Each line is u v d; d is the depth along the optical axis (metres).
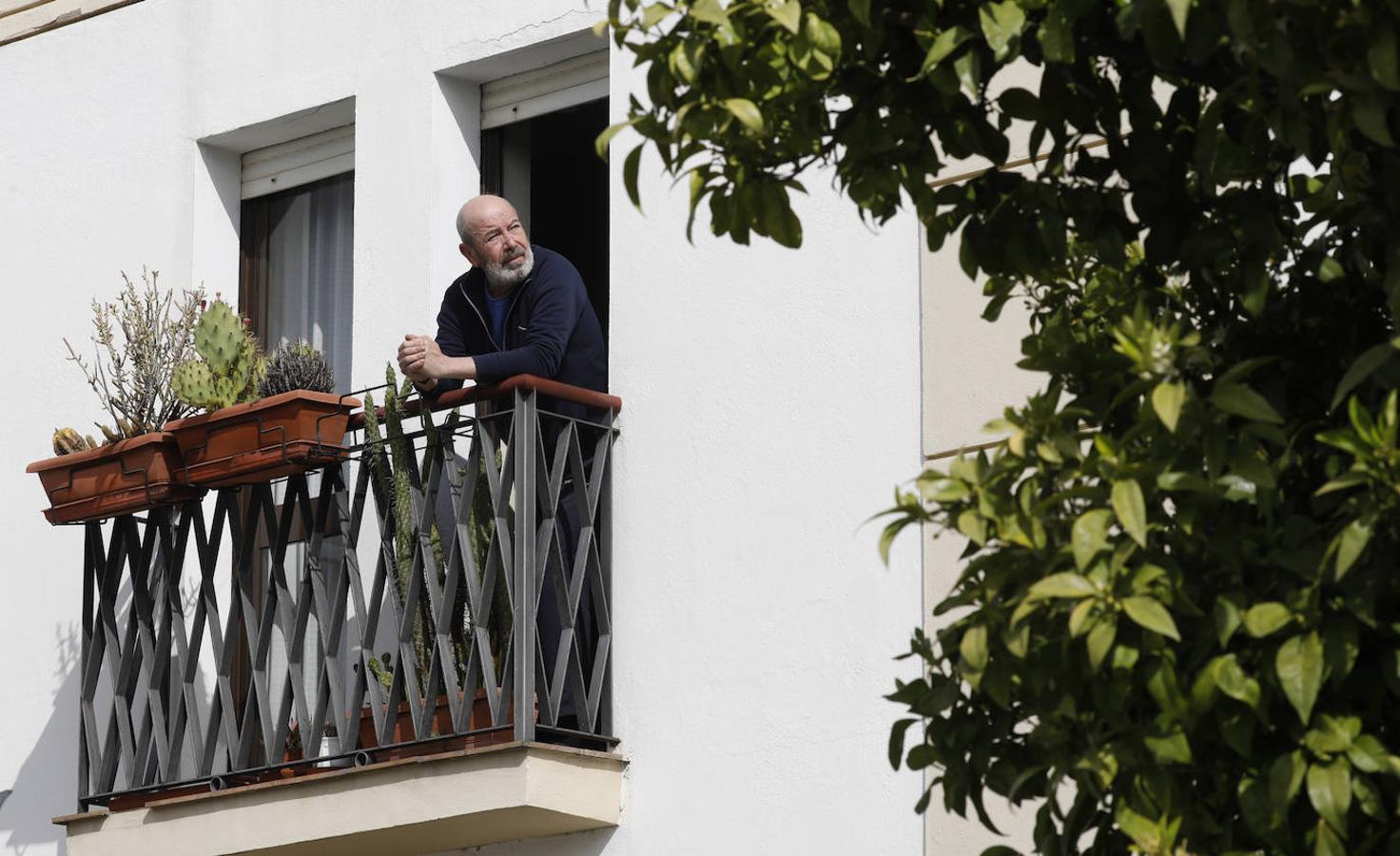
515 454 9.37
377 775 9.41
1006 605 4.37
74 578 11.74
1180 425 4.27
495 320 10.01
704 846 9.28
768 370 9.63
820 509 9.35
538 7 10.84
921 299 9.29
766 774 9.21
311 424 9.86
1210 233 5.06
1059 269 5.58
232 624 10.28
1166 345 4.36
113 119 12.30
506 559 9.38
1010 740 4.77
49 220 12.39
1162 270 5.67
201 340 10.37
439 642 9.41
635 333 10.02
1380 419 4.14
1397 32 4.19
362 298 11.12
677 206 10.07
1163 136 5.10
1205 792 4.48
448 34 11.13
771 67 4.81
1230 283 5.26
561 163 11.80
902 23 4.88
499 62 11.05
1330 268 4.89
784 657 9.29
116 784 11.13
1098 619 4.17
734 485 9.59
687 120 4.77
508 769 9.05
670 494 9.75
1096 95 5.09
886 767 8.92
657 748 9.50
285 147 12.01
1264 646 4.25
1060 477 4.46
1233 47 4.39
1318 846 4.08
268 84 11.77
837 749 9.06
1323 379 4.95
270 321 11.95
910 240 9.38
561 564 9.52
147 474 10.31
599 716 9.67
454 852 9.89
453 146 11.18
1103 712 4.34
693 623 9.55
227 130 11.88
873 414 9.31
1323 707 4.27
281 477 10.12
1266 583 4.33
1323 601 4.22
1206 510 4.37
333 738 10.59
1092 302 5.68
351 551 9.87
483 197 9.89
